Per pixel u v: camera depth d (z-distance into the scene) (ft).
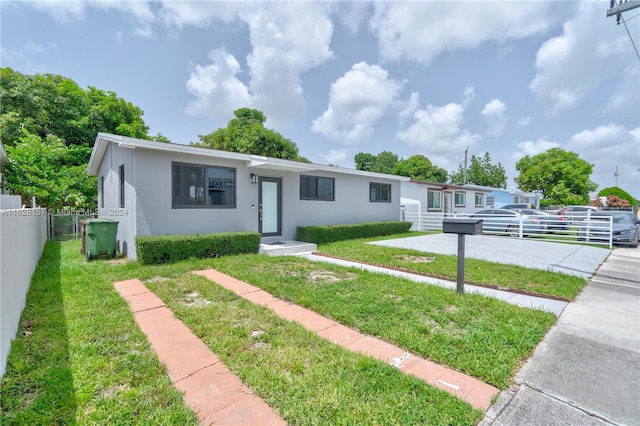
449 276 18.72
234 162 27.96
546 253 28.76
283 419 6.56
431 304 13.32
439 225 52.75
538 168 96.37
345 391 7.37
